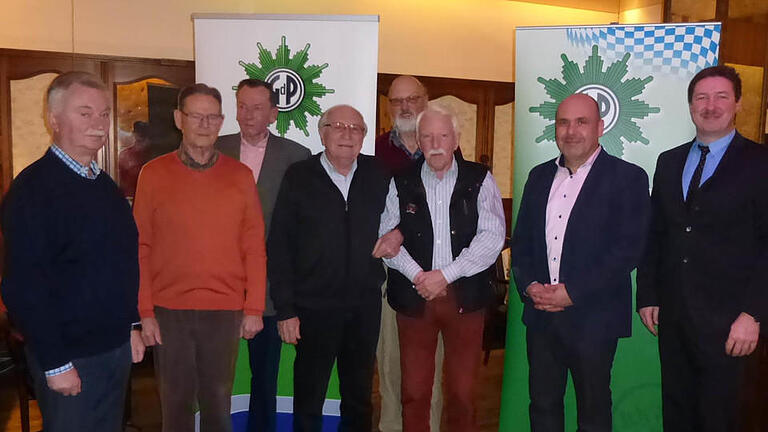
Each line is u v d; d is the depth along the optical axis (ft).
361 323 7.39
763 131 9.75
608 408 6.93
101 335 5.50
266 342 8.10
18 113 12.83
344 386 7.64
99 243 5.42
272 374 8.23
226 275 6.97
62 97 5.17
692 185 6.63
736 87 6.39
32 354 5.28
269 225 8.01
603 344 6.77
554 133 7.80
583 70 7.63
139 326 7.06
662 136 7.48
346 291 7.27
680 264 6.66
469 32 15.98
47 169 5.14
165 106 13.74
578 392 6.96
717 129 6.42
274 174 7.96
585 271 6.60
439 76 15.83
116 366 5.74
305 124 8.25
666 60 7.39
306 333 7.36
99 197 5.47
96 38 13.16
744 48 9.98
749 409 7.63
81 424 5.47
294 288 7.32
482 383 11.85
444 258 7.04
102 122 5.33
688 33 7.29
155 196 6.79
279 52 8.18
